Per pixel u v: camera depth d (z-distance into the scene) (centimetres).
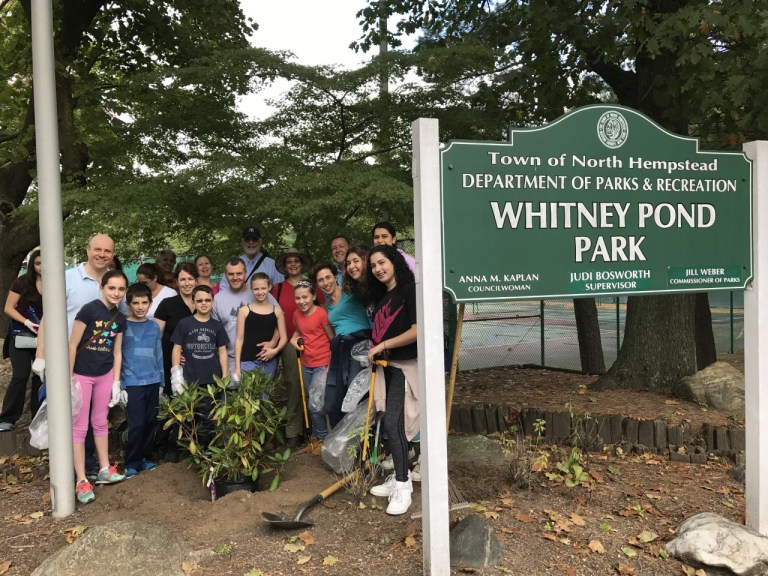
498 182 352
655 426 544
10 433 584
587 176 371
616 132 377
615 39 718
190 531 389
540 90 809
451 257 343
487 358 1547
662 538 382
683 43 639
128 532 342
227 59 716
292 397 579
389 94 768
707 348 959
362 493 441
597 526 397
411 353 417
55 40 1166
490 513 408
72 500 429
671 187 390
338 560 351
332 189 681
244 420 445
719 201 401
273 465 503
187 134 775
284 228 764
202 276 660
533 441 567
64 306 426
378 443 473
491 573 341
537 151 361
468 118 766
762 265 400
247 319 543
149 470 501
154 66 1345
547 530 389
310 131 792
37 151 421
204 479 456
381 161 798
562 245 366
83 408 458
